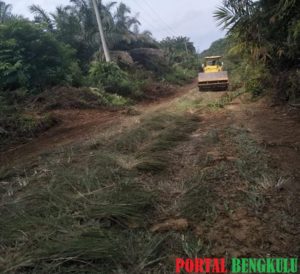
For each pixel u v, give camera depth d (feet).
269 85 30.37
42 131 27.22
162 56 104.17
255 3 28.81
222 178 11.84
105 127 26.35
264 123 20.57
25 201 10.61
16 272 7.04
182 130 19.61
